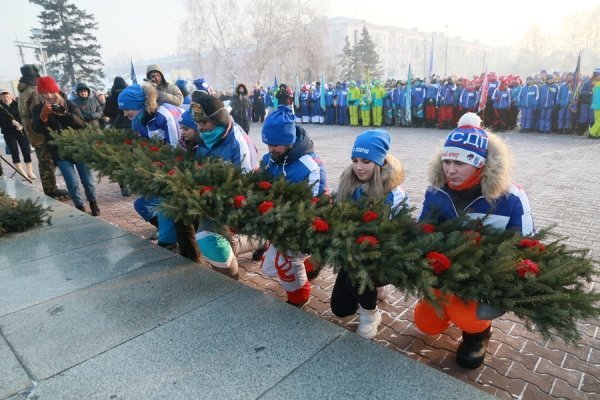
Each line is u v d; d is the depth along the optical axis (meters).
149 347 2.12
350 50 53.47
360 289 1.83
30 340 2.24
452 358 2.45
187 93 7.48
